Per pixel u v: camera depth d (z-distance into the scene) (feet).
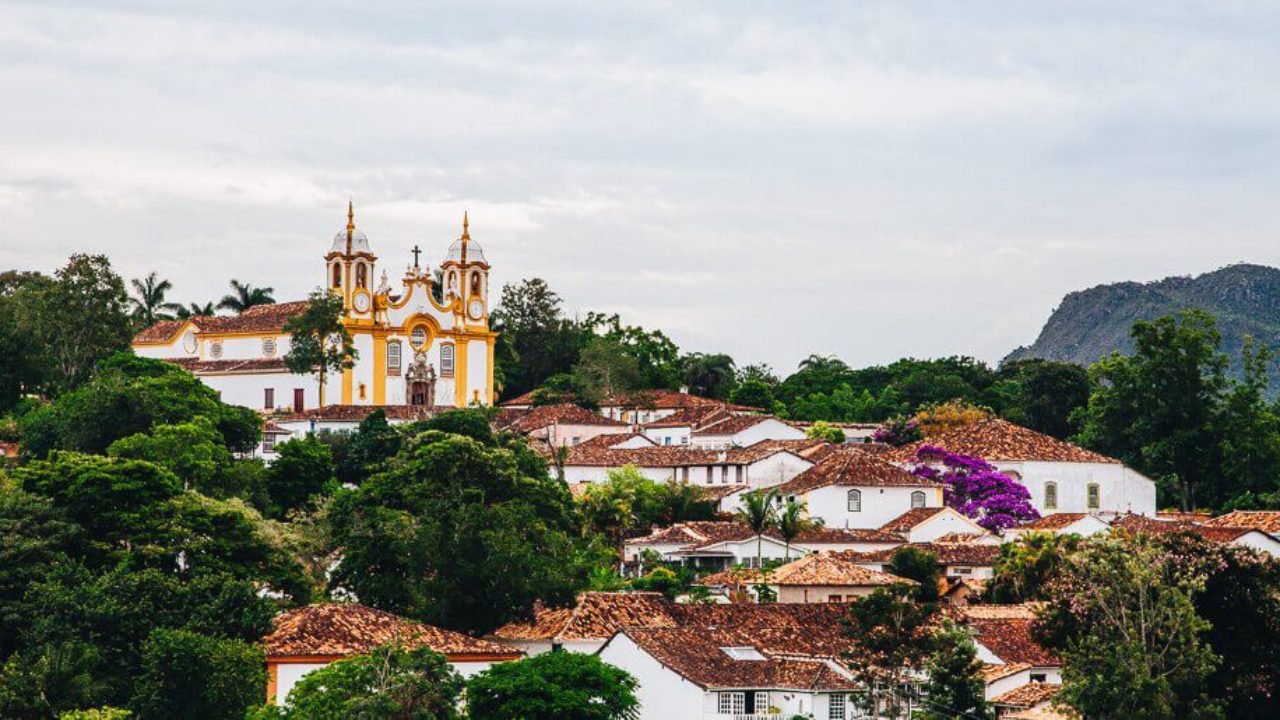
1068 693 280.72
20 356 576.61
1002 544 458.91
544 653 290.35
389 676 271.08
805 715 297.12
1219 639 300.40
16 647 312.29
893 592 311.27
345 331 626.64
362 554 354.13
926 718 294.46
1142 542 310.45
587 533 486.38
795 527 483.10
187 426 456.45
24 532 334.03
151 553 341.00
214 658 286.05
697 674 300.61
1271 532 469.16
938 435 615.57
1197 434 604.08
